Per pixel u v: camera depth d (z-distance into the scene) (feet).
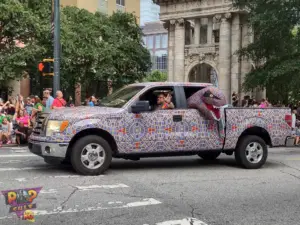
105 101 31.83
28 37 75.66
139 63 113.09
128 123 28.86
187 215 19.13
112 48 103.40
